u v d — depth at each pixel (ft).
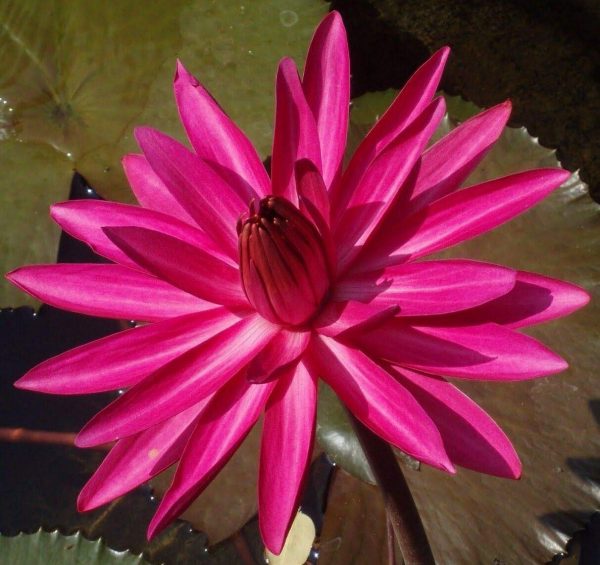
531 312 0.78
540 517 1.01
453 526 1.03
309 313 0.80
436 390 0.78
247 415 0.76
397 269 0.79
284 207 0.75
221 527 1.07
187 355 0.78
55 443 1.18
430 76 0.83
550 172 0.77
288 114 0.82
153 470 0.76
